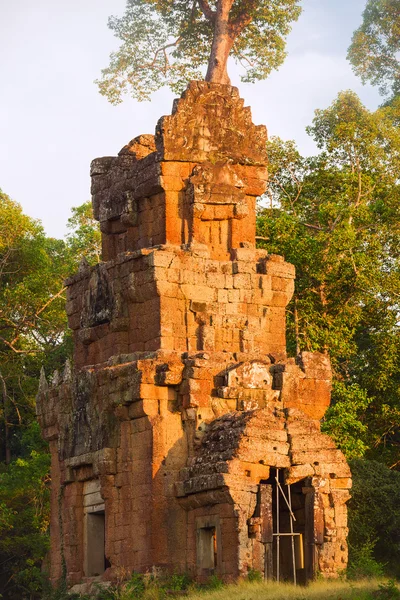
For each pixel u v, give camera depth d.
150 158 36.34
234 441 32.06
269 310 36.44
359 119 54.62
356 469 41.28
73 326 38.66
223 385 34.22
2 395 58.25
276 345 36.34
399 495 40.34
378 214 53.69
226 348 35.50
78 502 36.47
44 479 52.19
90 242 60.66
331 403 47.81
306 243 48.56
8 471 55.00
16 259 60.09
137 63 53.25
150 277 34.94
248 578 30.58
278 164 55.09
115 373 34.44
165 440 33.47
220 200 36.12
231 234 36.56
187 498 32.69
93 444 35.44
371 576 32.16
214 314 35.47
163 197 36.06
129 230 37.19
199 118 36.56
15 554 47.78
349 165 54.78
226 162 36.56
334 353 49.00
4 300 57.78
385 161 54.47
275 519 34.53
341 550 32.31
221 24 50.41
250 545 31.00
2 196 61.28
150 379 33.62
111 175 38.50
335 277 49.50
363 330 53.97
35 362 59.25
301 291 49.12
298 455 32.50
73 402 36.78
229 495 31.12
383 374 49.91
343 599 26.84
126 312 35.94
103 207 38.16
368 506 39.97
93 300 37.34
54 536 38.25
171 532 32.84
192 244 35.69
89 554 35.94
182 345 35.03
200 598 28.77
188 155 36.16
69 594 35.12
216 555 31.88
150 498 32.97
